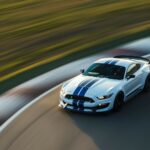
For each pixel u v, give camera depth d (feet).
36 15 94.84
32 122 34.78
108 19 84.43
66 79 47.39
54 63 56.85
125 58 44.11
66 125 33.94
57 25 83.20
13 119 35.63
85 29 78.13
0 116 36.63
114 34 71.92
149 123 34.17
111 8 94.94
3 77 53.21
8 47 71.51
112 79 37.88
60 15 92.27
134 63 41.16
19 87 45.96
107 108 35.60
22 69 56.29
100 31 75.46
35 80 48.19
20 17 94.89
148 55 56.59
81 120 34.94
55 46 68.28
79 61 56.18
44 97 41.16
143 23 78.59
